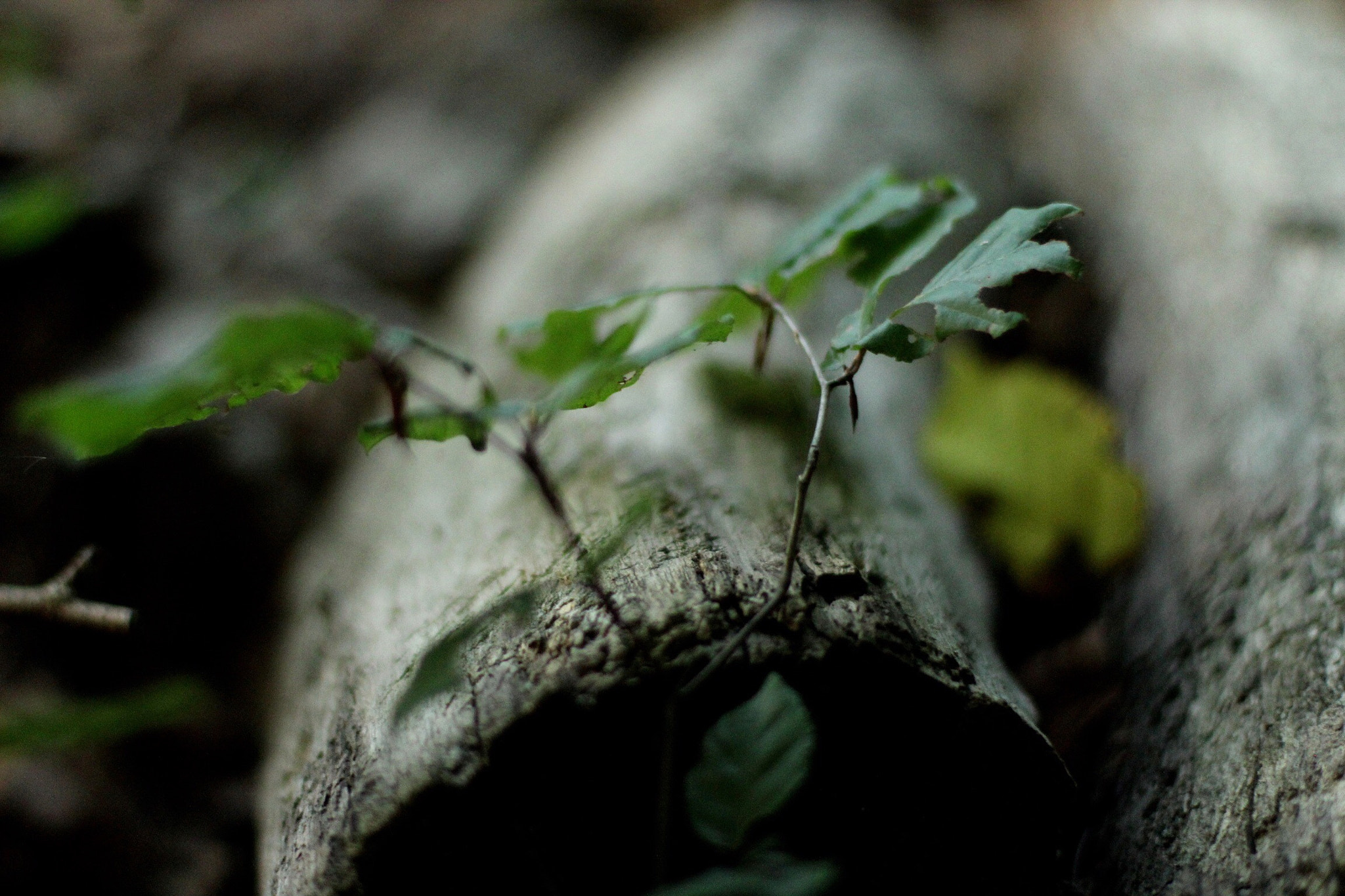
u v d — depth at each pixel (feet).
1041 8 5.01
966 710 2.04
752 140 3.34
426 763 2.01
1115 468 2.62
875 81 3.91
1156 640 2.40
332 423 3.51
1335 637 2.17
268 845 2.25
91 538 3.08
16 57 4.43
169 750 2.86
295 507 3.32
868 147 3.44
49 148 4.22
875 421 2.60
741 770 1.90
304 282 3.94
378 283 4.11
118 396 1.80
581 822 2.01
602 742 1.99
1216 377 2.59
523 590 2.14
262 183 4.33
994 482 2.64
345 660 2.32
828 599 2.06
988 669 2.17
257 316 1.82
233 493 3.25
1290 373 2.48
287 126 4.97
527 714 1.99
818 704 2.01
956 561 2.46
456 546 2.35
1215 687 2.25
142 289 3.81
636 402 2.42
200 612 3.15
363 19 5.49
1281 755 2.12
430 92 4.98
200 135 4.71
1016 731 2.05
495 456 2.50
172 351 3.43
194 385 1.83
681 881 1.98
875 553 2.21
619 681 1.99
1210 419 2.56
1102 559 2.57
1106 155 3.57
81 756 2.77
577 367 2.25
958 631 2.20
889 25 4.94
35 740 2.08
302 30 5.40
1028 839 2.06
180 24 5.35
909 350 2.02
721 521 2.17
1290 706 2.15
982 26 5.24
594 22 5.55
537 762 2.00
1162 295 2.89
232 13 5.48
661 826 1.94
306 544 3.19
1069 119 3.98
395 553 2.46
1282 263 2.61
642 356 1.98
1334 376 2.41
